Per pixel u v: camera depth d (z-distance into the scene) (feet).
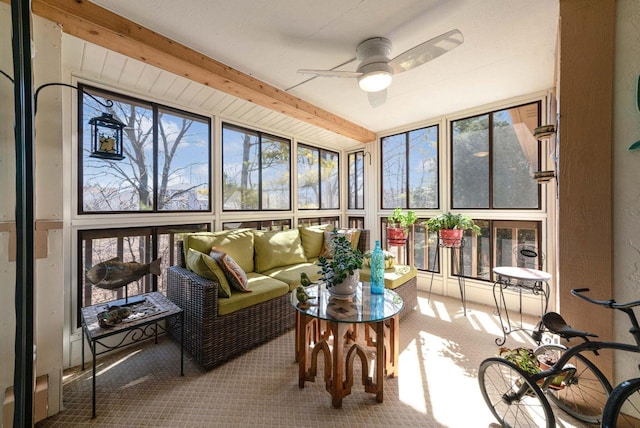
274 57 6.95
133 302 6.62
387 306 5.97
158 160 8.57
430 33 6.05
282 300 8.33
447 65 7.54
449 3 5.19
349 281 6.32
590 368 4.63
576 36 5.03
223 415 5.11
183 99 8.84
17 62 3.12
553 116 8.04
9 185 3.96
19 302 3.05
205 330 6.44
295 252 10.85
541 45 6.59
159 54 6.13
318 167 14.66
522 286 8.73
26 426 3.02
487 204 10.71
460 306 10.54
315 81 8.27
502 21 5.72
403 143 13.25
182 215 9.03
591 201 4.98
